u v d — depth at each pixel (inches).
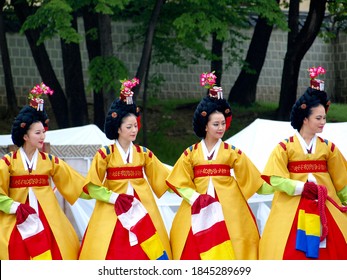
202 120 385.4
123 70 753.0
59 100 892.0
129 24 1064.8
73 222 465.7
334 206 375.2
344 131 563.8
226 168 386.0
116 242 374.0
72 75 883.4
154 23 794.8
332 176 386.6
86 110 896.9
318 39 1184.8
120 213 374.3
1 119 970.7
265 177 380.5
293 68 917.8
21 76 1032.8
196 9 771.4
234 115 996.6
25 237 373.4
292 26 901.2
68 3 703.7
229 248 371.2
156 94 1067.3
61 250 379.6
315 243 366.9
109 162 386.0
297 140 382.9
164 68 1088.2
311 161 379.9
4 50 956.0
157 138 949.8
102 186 382.0
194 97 1106.1
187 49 1086.4
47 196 386.6
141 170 389.1
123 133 385.4
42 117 389.7
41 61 876.6
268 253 376.5
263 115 1000.2
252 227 384.5
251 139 572.1
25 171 384.5
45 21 705.0
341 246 372.2
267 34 1011.9
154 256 370.6
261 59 1021.2
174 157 917.8
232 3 790.5
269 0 791.1
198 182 385.4
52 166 391.5
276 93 1151.6
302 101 380.8
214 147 387.5
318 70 383.9
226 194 382.3
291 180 374.6
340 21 1042.7
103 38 756.0
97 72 750.5
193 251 374.9
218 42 963.3
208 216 374.0
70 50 878.4
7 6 992.9
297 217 373.1
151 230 373.1
